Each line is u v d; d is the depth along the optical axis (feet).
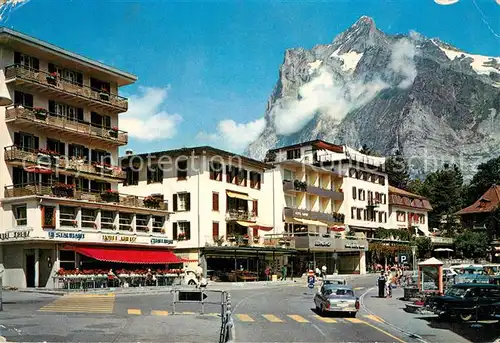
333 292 102.94
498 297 94.17
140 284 160.97
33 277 149.28
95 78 177.78
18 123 153.28
